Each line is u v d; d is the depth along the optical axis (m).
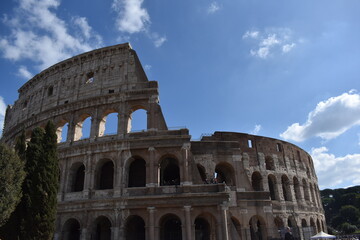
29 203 38.28
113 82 62.31
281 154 79.62
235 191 59.12
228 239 47.53
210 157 60.81
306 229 71.19
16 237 36.94
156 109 57.66
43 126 65.19
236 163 61.25
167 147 53.78
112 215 50.47
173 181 59.47
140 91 59.31
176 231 56.09
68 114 62.53
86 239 49.66
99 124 58.97
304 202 79.88
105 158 55.16
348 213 158.38
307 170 89.19
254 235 62.16
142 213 49.97
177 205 49.34
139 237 55.16
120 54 64.94
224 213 48.41
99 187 55.66
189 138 54.16
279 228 69.31
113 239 48.72
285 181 78.81
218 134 70.25
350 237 78.19
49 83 70.38
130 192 51.50
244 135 73.69
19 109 76.56
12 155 34.22
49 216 39.50
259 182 72.19
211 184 51.00
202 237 56.66
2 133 80.88
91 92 63.00
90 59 66.88
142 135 55.59
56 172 43.09
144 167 57.62
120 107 59.00
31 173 40.12
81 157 56.47
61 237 51.50
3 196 31.39
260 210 58.88
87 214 51.25
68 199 53.81
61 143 59.69
